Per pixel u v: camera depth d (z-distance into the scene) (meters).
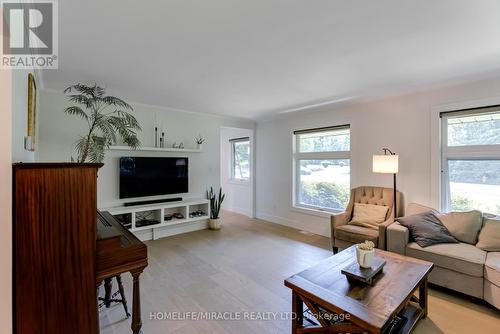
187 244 3.83
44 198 1.26
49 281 1.27
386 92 3.31
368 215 3.37
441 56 2.24
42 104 3.29
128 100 3.79
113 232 1.63
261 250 3.57
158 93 3.41
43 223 1.25
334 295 1.59
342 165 4.25
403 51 2.15
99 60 2.33
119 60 2.34
